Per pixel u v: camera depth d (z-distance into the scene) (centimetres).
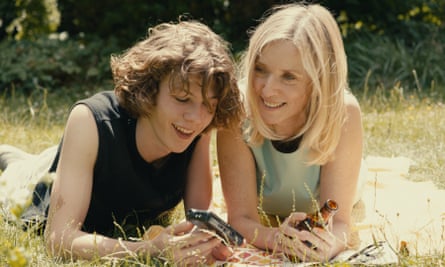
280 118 295
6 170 382
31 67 720
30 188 217
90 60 753
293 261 289
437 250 297
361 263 280
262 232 305
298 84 288
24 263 216
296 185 329
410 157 464
